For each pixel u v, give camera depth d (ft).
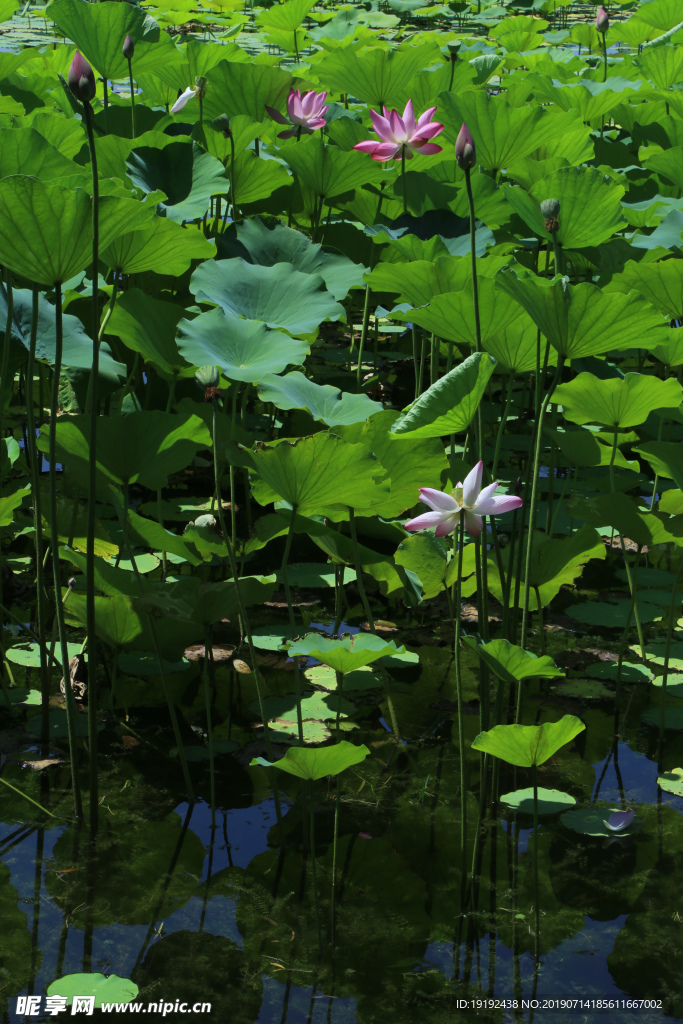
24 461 11.09
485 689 7.11
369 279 9.55
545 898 6.05
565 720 5.49
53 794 6.93
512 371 9.12
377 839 6.57
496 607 10.11
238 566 10.50
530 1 46.21
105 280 11.68
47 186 5.76
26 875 6.09
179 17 35.29
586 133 15.16
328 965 5.46
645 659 9.07
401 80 17.25
